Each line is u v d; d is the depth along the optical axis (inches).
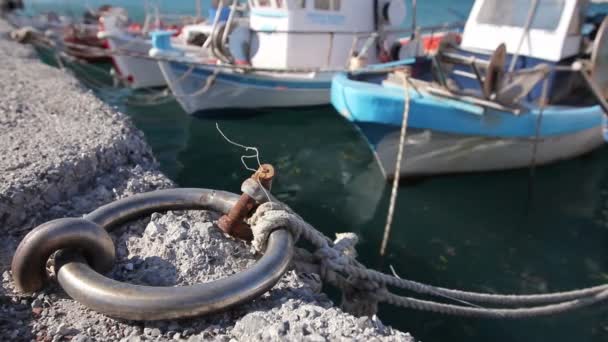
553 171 307.4
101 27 526.3
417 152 268.4
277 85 359.9
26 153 137.1
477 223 245.6
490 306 184.4
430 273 203.2
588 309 181.5
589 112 294.7
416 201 267.0
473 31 325.7
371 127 256.2
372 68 293.9
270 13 366.0
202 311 75.4
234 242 103.1
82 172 133.0
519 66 310.2
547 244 229.0
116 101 422.6
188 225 105.0
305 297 87.6
